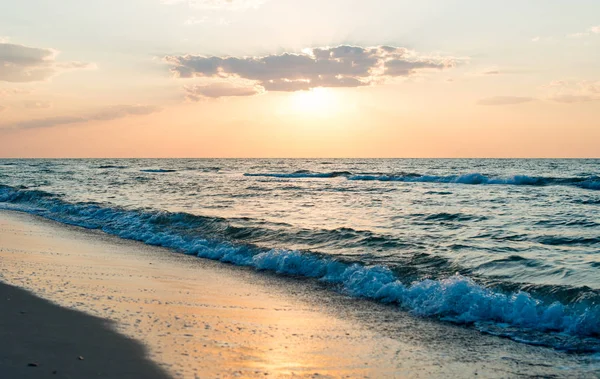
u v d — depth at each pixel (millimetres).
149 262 13188
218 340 6855
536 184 42438
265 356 6406
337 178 58000
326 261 12492
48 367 5312
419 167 92438
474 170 74312
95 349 5984
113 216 22250
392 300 9914
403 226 19422
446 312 8977
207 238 16625
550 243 15375
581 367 6535
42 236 17047
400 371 6242
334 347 7031
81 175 67375
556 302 8586
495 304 8898
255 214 23500
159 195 34031
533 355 6988
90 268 11594
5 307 7465
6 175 66000
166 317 7785
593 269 11469
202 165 129000
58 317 7152
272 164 135500
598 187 38188
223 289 10461
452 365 6531
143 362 5695
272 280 11664
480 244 15148
